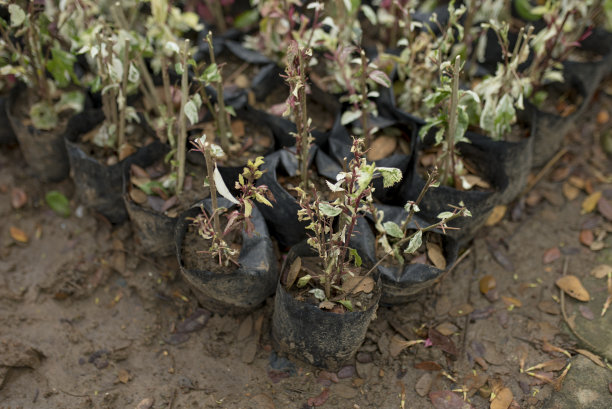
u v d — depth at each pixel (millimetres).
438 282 2178
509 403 1884
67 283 2170
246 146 2264
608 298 2119
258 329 2066
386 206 2059
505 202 2363
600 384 1904
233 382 1956
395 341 2029
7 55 2320
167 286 2168
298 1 2146
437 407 1885
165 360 2014
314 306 1715
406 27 2270
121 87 2156
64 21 2111
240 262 1897
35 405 1887
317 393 1923
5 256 2242
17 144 2551
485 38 2445
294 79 1689
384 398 1911
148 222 2043
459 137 1938
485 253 2277
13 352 1961
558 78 2275
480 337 2047
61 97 2342
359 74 2027
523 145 2146
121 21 2139
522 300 2145
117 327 2084
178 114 2328
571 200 2432
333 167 2129
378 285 1833
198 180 2145
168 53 2211
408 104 2324
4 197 2395
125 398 1911
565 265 2227
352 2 2223
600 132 2646
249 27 2719
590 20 2467
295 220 2051
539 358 1988
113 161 2197
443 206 2066
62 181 2441
